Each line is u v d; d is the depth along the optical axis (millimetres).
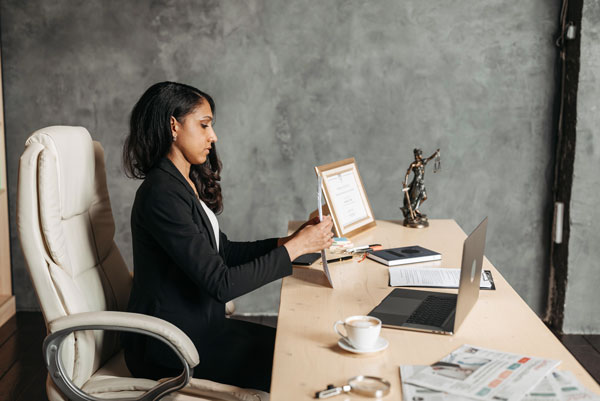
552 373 1165
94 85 3393
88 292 1706
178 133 1714
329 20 3307
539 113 3334
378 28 3307
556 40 3262
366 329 1269
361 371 1214
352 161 2533
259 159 3445
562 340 3199
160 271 1674
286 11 3303
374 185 3449
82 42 3355
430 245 2230
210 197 2055
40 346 3090
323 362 1259
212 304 1768
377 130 3396
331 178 2367
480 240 1500
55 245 1558
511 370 1167
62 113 3422
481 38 3291
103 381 1594
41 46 3359
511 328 1426
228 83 3375
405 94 3355
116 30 3342
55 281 1560
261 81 3369
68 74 3383
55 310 1567
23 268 3557
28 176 1547
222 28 3326
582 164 3145
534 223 3434
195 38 3340
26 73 3385
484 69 3314
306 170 3449
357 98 3369
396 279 1819
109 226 1886
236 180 3469
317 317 1522
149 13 3322
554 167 3375
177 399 1565
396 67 3334
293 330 1438
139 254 1694
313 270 1940
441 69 3326
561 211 3287
